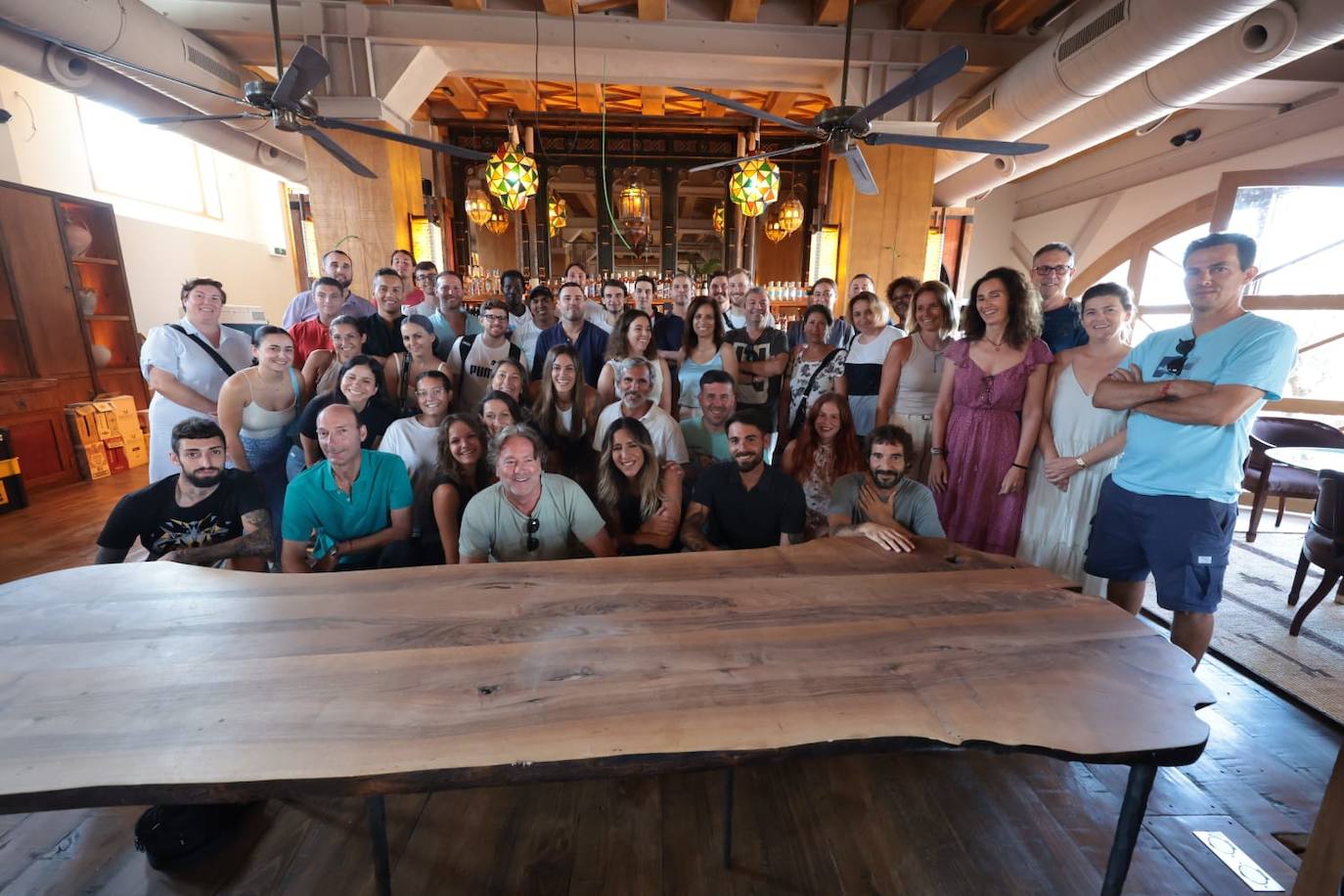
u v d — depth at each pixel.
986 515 2.27
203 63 4.16
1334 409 4.40
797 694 1.00
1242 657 2.35
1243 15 2.70
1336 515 2.40
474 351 3.12
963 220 7.52
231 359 3.02
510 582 1.42
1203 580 1.77
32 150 5.05
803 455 2.43
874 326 2.91
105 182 5.87
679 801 1.62
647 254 8.09
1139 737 0.92
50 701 0.99
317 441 2.52
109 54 3.49
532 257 7.93
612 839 1.49
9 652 1.13
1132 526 1.90
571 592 1.37
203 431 1.96
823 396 2.32
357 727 0.92
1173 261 6.48
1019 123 4.41
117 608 1.30
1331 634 2.54
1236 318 1.70
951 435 2.32
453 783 0.86
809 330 3.02
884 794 1.64
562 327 3.38
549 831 1.51
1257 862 1.44
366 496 2.10
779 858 1.44
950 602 1.32
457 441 2.16
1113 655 1.12
